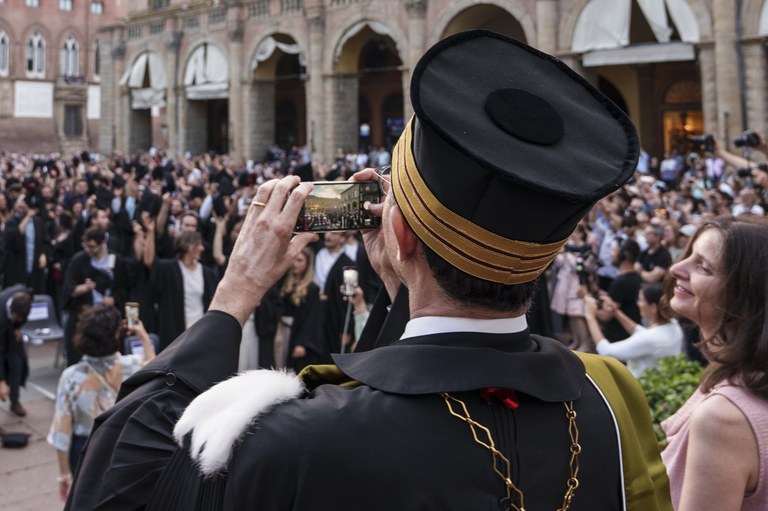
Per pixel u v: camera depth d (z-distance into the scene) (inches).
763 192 395.5
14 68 2150.6
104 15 2315.5
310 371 50.4
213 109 1616.6
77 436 174.7
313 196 57.5
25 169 1179.9
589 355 58.4
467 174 40.8
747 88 729.6
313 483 39.4
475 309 46.6
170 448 47.0
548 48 853.8
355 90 1109.7
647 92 1070.4
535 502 43.9
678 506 76.9
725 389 72.5
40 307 346.9
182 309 267.0
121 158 1203.2
